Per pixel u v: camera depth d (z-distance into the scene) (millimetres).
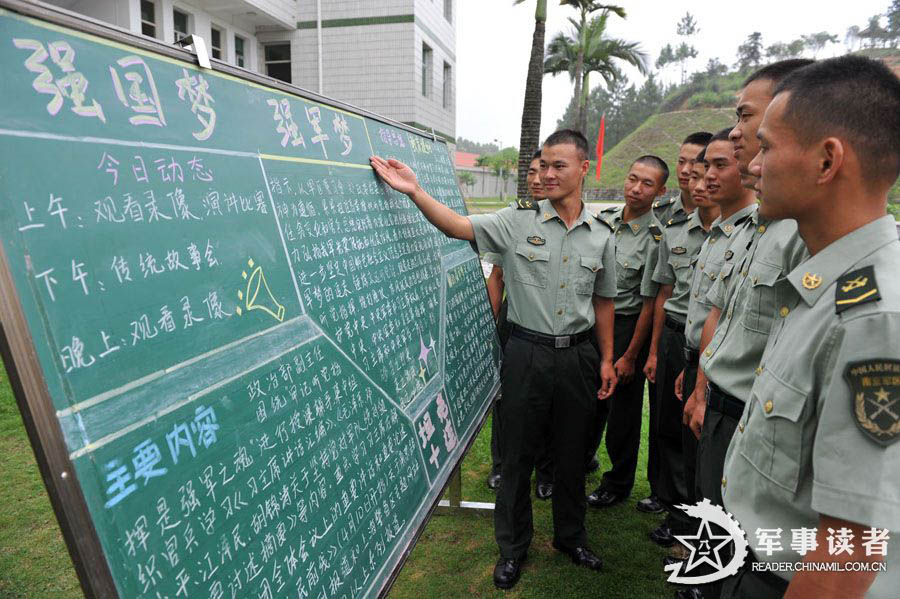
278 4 8305
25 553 2250
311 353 1186
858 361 824
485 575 2277
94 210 758
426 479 1599
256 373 1008
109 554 695
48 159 710
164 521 775
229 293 979
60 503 658
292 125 1300
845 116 877
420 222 1993
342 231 1430
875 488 798
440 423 1790
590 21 15227
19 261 654
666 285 2588
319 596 1052
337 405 1237
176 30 7199
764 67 1540
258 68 9008
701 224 2432
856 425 818
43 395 655
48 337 671
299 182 1280
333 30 8922
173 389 830
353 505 1218
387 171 1769
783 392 1004
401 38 8820
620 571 2314
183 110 955
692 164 2604
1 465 2893
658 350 2568
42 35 729
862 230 929
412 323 1738
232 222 1021
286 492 1020
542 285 2121
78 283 720
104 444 714
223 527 869
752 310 1465
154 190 861
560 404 2172
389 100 9023
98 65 804
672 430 2461
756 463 1077
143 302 808
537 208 2188
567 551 2396
